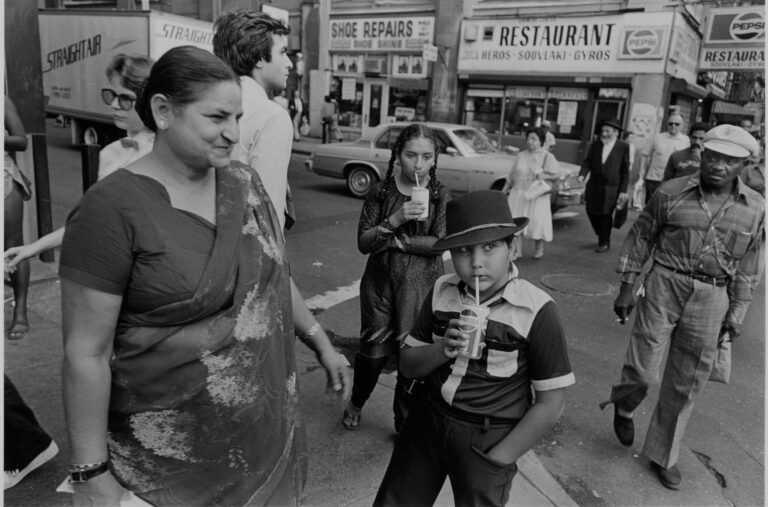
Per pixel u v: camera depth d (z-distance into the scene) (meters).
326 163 11.22
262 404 1.50
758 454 3.36
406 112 18.75
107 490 1.36
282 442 1.61
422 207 2.61
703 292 2.74
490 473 1.82
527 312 1.76
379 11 18.34
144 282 1.30
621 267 3.05
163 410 1.39
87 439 1.33
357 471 2.80
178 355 1.35
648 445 3.01
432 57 16.73
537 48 15.79
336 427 3.18
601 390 4.00
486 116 17.27
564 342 1.76
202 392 1.39
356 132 19.78
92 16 13.12
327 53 19.77
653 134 14.55
